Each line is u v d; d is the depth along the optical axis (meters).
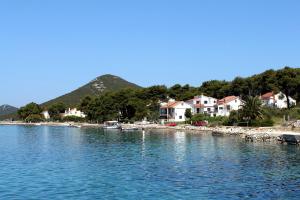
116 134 149.25
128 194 42.16
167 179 50.31
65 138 130.38
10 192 43.31
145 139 119.00
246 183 47.72
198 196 41.25
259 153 77.81
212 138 117.75
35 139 126.88
